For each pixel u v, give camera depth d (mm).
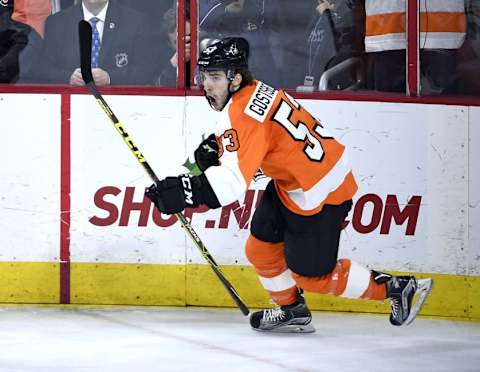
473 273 12828
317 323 12297
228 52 10234
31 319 12094
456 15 12984
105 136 12750
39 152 12734
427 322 12555
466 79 13070
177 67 12898
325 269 10883
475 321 12734
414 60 12961
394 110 12781
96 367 9891
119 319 12195
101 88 12750
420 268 12859
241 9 12938
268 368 10016
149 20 12938
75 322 11992
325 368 10078
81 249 12828
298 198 10602
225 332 11664
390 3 12938
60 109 12711
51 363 10023
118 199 12781
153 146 12758
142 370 9797
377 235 12836
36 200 12766
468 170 12828
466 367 10266
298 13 13000
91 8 12938
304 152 10438
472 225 12828
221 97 10383
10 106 12703
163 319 12266
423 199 12828
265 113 10234
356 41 13055
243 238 12836
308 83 13102
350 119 12781
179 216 11172
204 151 10695
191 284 12898
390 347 11141
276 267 11375
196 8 12859
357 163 12812
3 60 12984
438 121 12805
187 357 10414
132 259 12836
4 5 12938
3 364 9953
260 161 10148
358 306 12930
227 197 10070
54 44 12984
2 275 12836
